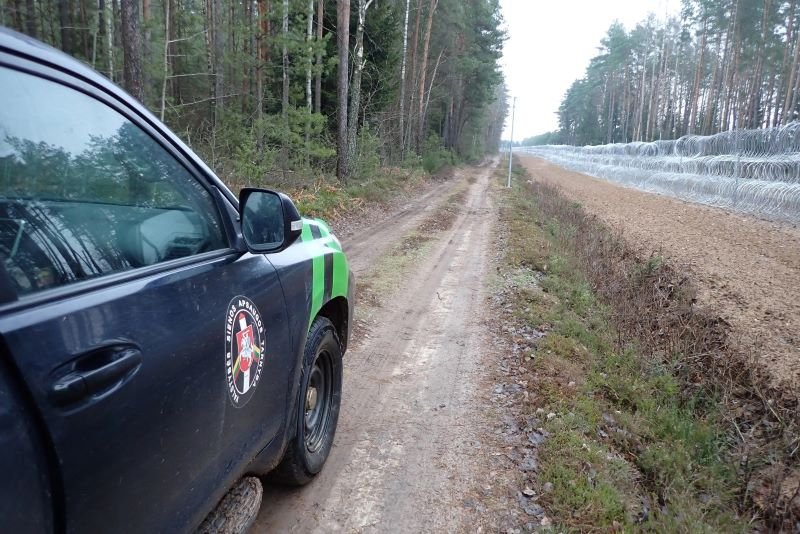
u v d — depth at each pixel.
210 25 19.62
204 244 1.96
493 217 17.77
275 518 2.97
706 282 9.31
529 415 4.32
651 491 3.67
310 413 3.20
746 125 46.81
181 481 1.63
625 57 79.94
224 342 1.86
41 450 1.11
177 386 1.58
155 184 1.77
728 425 4.81
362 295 7.74
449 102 51.44
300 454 2.90
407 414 4.34
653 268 9.62
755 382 5.29
